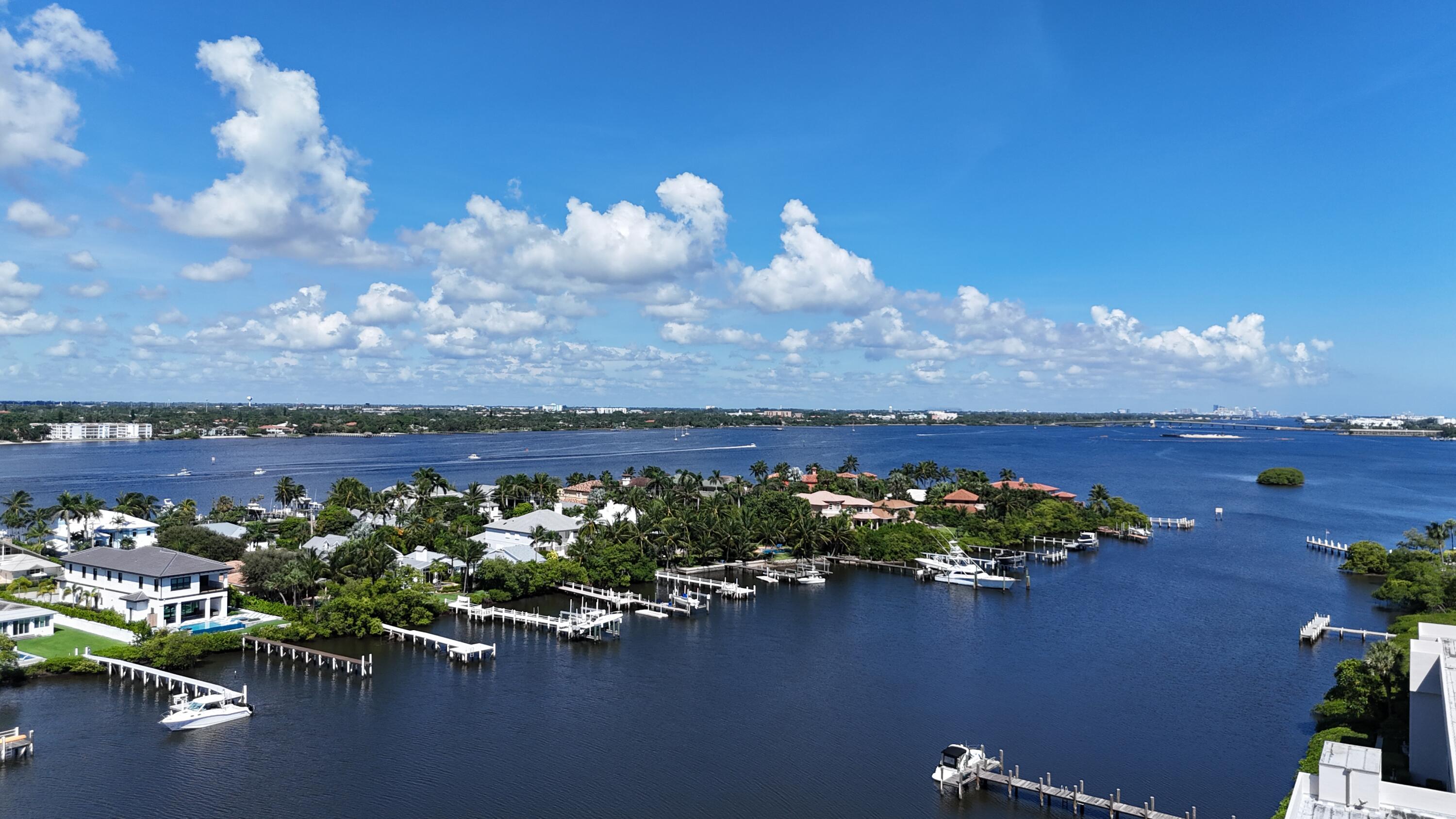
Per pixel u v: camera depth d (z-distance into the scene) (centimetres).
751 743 8125
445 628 11994
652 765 7625
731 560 17362
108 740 7869
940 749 8031
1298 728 8575
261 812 6638
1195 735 8375
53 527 18388
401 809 6738
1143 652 11194
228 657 10444
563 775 7394
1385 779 6347
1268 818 6738
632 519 19250
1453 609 12838
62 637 10500
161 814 6569
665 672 10194
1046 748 8050
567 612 12925
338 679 9731
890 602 14300
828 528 17962
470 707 8944
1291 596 14850
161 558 11594
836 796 7094
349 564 12419
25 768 7281
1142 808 6619
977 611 13612
